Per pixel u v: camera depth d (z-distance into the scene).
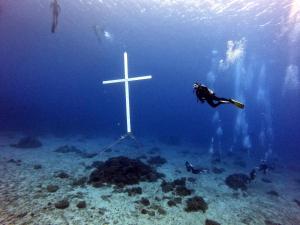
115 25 32.00
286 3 17.08
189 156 18.33
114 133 31.14
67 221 6.81
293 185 13.05
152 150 19.33
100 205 7.98
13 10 27.39
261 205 9.57
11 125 28.70
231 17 22.27
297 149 34.56
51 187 8.95
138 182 10.41
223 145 28.78
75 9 26.83
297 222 8.43
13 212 7.06
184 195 9.50
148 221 7.27
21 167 11.48
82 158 14.30
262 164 14.37
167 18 27.36
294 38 24.09
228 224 7.66
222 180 12.38
